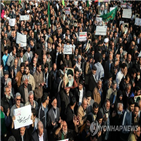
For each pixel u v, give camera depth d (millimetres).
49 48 9367
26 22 13320
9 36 11102
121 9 16609
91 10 17016
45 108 5336
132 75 7293
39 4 18469
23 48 9203
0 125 5207
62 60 8148
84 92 6199
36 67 7391
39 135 4586
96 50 8984
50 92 7230
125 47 10664
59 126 4879
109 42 10547
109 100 5699
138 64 8242
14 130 4719
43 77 7062
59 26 12781
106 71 7863
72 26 11797
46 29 11633
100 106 6250
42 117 5273
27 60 7676
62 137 4844
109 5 17312
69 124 5379
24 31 10969
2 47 9453
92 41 10961
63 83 6309
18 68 7379
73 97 5441
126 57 8648
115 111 5504
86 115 5434
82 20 14086
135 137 4859
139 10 17844
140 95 5770
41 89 6820
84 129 5172
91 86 6691
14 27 11617
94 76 7414
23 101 6113
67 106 5598
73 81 6055
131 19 16000
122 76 7102
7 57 8164
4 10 14672
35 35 11047
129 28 13078
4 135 5246
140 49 10617
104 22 13789
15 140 4547
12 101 6129
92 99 5891
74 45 9531
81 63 7926
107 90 6152
